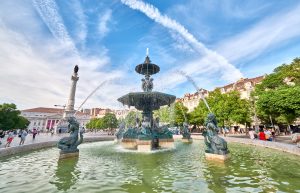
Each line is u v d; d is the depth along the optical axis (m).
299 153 10.15
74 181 5.79
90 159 9.45
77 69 51.22
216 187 5.11
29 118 101.12
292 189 4.91
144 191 4.86
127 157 10.01
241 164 7.98
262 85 31.34
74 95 49.81
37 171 7.06
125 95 14.12
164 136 14.16
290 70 26.75
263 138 17.88
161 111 47.38
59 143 9.48
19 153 11.57
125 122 21.42
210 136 9.28
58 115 101.12
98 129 82.81
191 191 4.82
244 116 32.72
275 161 8.65
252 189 4.93
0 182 5.73
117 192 4.81
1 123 41.72
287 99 18.02
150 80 16.55
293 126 36.44
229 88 60.16
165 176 6.25
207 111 37.03
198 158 9.52
